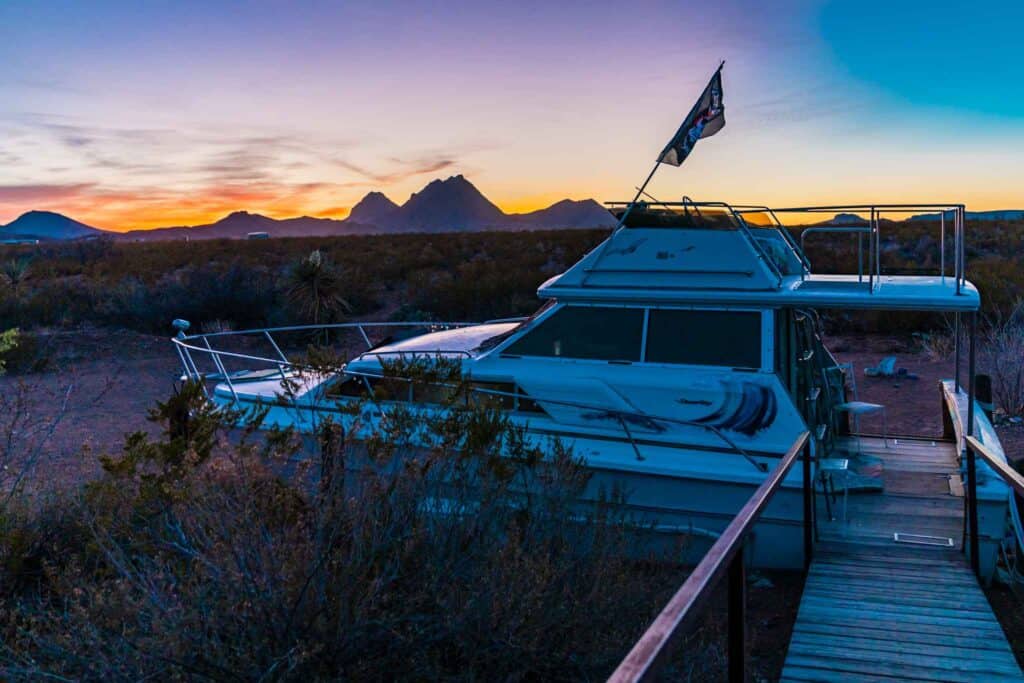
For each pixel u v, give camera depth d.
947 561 6.58
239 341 19.89
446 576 5.09
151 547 5.27
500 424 6.68
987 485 6.71
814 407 8.20
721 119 8.11
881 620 5.52
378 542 5.05
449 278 29.48
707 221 8.09
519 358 8.34
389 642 4.63
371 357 8.95
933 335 18.44
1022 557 7.37
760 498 4.07
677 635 2.37
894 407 13.11
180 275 34.56
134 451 6.55
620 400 7.75
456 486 6.04
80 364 17.17
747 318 7.65
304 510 5.21
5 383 15.08
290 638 4.35
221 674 4.21
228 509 4.88
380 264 36.38
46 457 9.54
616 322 8.04
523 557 5.12
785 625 6.26
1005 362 13.06
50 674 4.34
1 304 22.39
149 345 19.19
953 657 4.99
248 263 40.97
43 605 5.48
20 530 6.40
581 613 5.00
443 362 7.19
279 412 8.44
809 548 6.62
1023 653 5.63
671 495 7.36
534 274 25.91
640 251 8.07
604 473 7.47
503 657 4.84
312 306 21.08
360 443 6.60
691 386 7.55
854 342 18.95
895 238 38.62
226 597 4.42
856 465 8.63
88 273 39.00
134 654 4.25
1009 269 22.34
